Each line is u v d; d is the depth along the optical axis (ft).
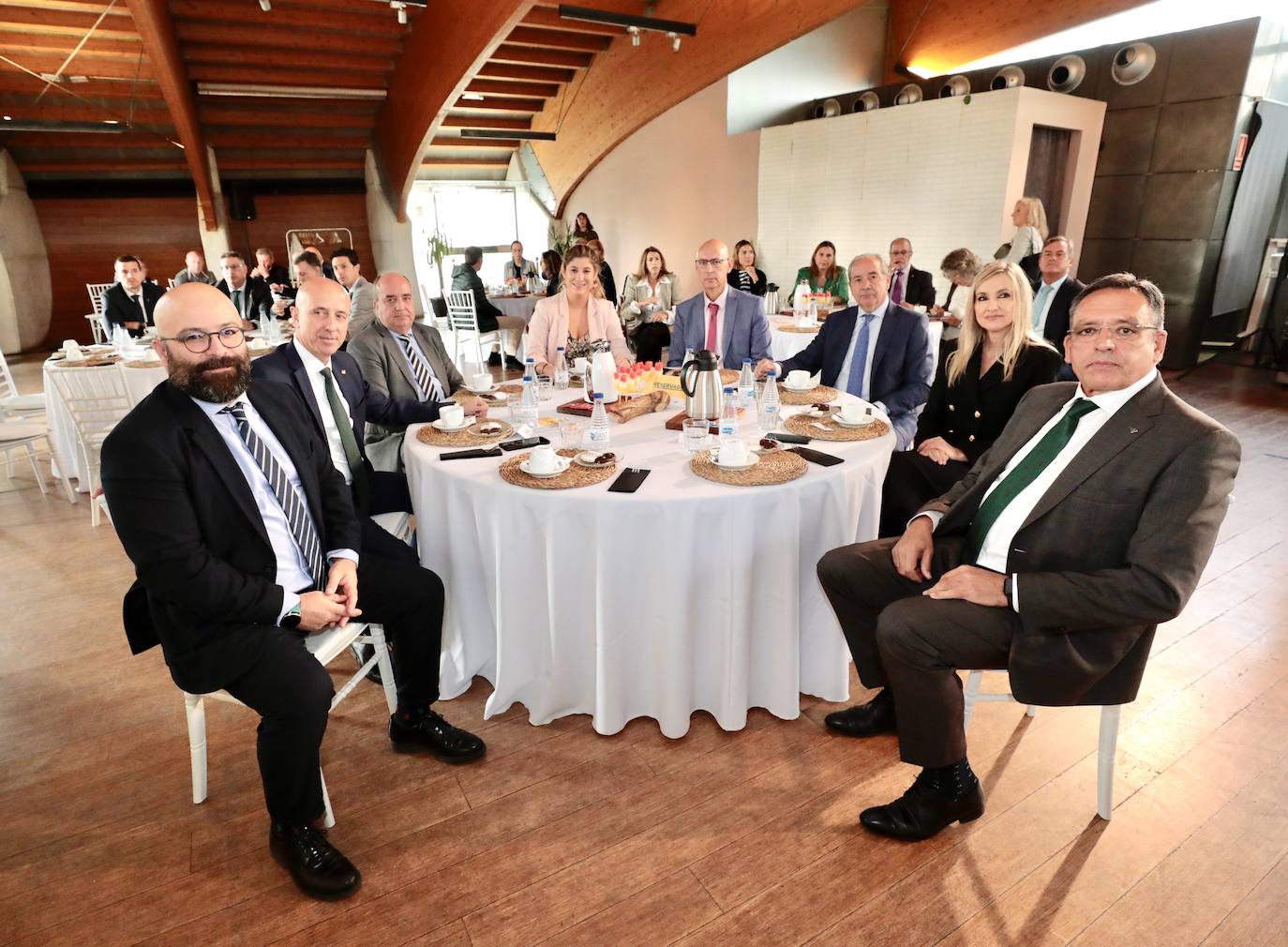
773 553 6.08
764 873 5.19
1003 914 4.82
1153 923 4.74
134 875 5.30
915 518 6.10
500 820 5.71
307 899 5.07
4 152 28.43
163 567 4.76
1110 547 4.85
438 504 6.67
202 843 5.57
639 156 31.99
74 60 23.80
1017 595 4.73
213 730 6.88
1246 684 7.20
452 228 39.06
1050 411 5.70
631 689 6.59
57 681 7.68
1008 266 7.57
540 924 4.83
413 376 9.57
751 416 8.20
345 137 32.42
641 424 7.98
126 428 4.85
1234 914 4.79
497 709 6.87
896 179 23.27
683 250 31.17
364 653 7.45
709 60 24.30
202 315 4.90
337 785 6.13
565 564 6.07
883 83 29.96
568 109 31.99
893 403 9.46
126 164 30.50
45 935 4.84
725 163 28.32
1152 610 4.45
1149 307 4.72
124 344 15.83
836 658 6.86
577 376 10.34
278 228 34.76
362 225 36.29
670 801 5.87
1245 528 10.85
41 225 30.66
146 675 7.77
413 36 24.11
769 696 6.74
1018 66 22.70
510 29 19.69
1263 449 14.52
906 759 5.30
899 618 5.10
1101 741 5.41
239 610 4.97
